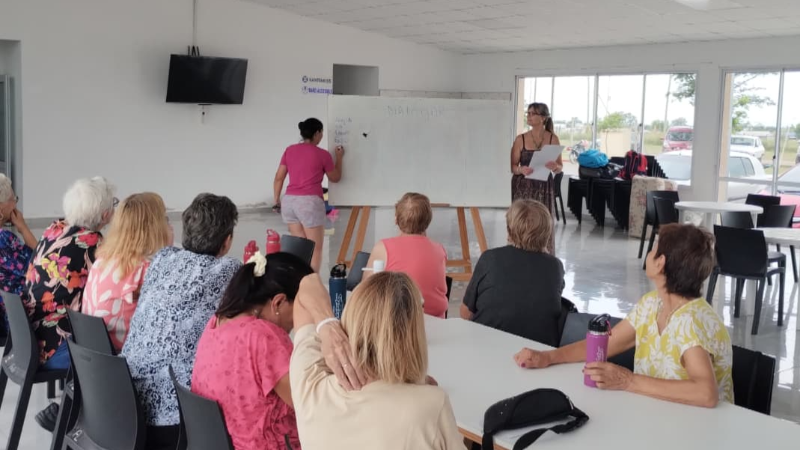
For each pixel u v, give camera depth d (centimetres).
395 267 357
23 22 1028
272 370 198
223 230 262
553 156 659
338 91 1502
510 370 256
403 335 162
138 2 1124
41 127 1058
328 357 170
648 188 1062
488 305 333
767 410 245
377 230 1078
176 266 255
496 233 1088
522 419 204
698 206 789
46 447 348
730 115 1113
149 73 1148
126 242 295
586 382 240
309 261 451
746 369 250
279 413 202
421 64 1466
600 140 1293
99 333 280
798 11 849
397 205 374
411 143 696
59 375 323
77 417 279
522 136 682
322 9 1229
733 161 1116
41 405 395
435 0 1047
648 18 977
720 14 907
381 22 1277
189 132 1202
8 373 326
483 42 1338
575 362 263
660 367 240
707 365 227
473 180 706
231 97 1191
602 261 882
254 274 208
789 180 1048
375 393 162
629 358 280
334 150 686
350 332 166
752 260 584
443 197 705
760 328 602
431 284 361
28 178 1055
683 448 195
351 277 407
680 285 236
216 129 1230
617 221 1158
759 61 1053
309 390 172
